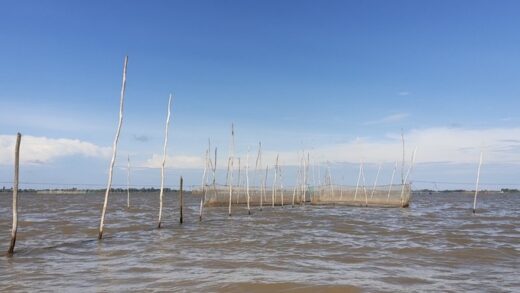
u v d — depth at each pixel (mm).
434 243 25531
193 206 73938
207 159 56812
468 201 111688
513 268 18609
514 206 79875
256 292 14109
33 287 14914
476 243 25531
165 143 33000
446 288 14922
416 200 120188
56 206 72188
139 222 39969
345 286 14750
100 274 16938
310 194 81750
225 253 22047
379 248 23594
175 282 15422
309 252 22312
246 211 58062
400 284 15367
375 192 71562
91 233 31000
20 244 25297
